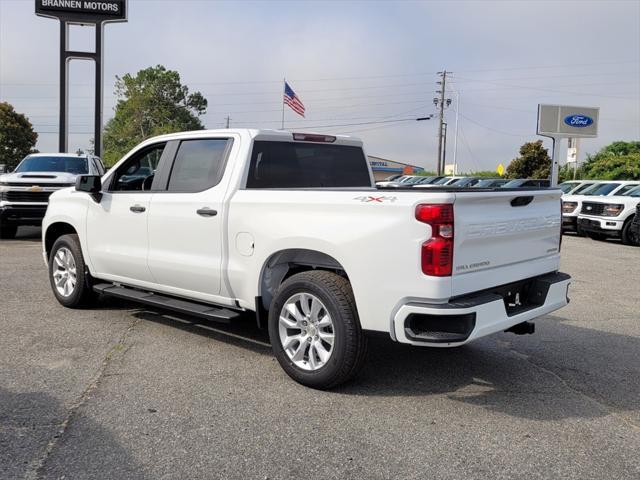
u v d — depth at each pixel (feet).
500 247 14.57
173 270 18.30
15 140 214.28
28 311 22.54
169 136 19.42
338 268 15.14
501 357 18.08
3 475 10.56
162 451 11.59
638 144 149.59
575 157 134.00
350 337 14.19
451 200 12.95
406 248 13.21
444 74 179.11
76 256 22.16
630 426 13.19
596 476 10.93
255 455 11.50
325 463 11.24
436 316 13.24
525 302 15.97
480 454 11.70
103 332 19.77
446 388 15.30
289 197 15.37
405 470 11.03
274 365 16.78
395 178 132.67
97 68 85.56
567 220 62.34
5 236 45.70
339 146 20.07
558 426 13.10
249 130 17.65
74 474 10.68
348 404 14.10
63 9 83.41
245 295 16.60
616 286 31.40
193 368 16.39
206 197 17.39
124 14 85.20
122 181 21.16
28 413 13.19
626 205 53.78
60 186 42.63
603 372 16.87
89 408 13.53
